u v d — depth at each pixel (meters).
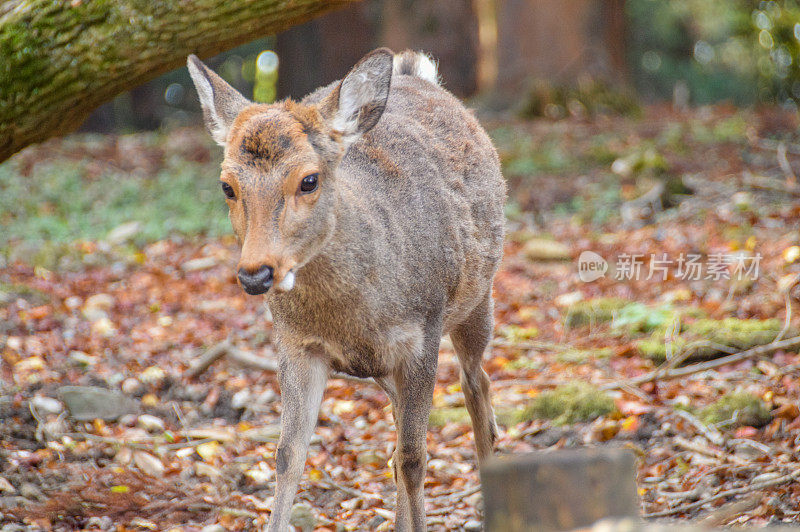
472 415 9.03
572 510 4.32
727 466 8.42
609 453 4.41
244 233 6.47
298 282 6.97
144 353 12.95
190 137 29.36
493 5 31.61
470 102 31.50
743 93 45.41
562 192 21.75
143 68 8.68
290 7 8.49
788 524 7.03
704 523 7.21
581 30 30.67
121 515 8.09
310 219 6.54
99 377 11.66
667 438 9.65
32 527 7.68
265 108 6.89
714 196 19.61
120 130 43.06
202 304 15.61
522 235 19.06
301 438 7.25
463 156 8.66
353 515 8.50
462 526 8.18
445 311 8.08
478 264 8.49
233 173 6.46
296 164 6.44
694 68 48.59
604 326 13.70
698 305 13.74
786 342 11.36
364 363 7.38
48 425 9.84
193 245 19.58
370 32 37.62
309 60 38.06
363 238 7.01
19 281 16.19
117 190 23.23
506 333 13.84
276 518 6.95
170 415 10.92
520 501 4.38
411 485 7.49
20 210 21.41
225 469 9.25
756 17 40.50
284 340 7.36
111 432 10.05
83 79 8.70
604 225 19.28
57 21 8.49
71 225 20.59
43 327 13.70
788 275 13.60
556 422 10.42
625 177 21.97
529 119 29.84
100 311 14.73
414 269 7.43
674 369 11.55
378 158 7.72
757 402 9.80
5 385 10.92
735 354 11.72
